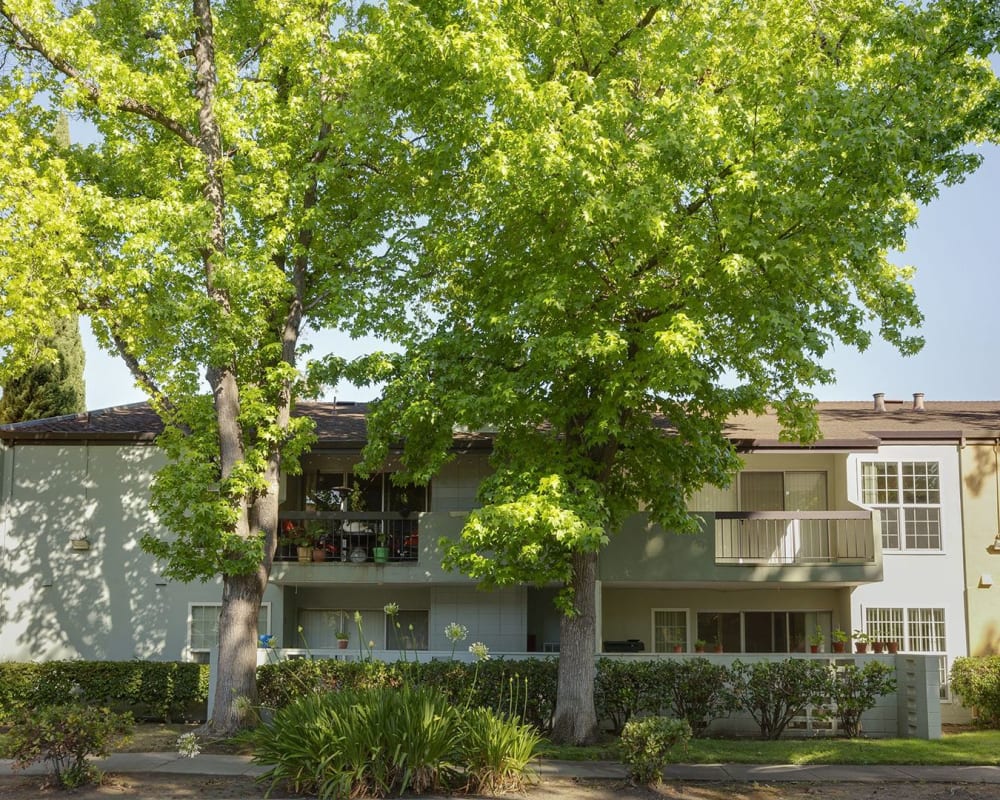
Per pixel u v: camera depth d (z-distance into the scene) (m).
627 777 14.09
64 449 24.31
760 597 25.08
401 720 12.94
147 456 24.30
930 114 14.52
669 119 15.05
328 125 19.94
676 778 14.58
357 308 18.36
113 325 19.52
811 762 15.98
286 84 20.47
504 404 16.11
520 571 16.77
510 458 18.69
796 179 14.88
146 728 20.20
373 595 25.19
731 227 14.82
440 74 16.61
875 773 15.12
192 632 23.77
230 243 19.12
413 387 17.25
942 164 14.96
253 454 18.78
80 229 18.08
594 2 17.05
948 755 16.44
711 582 22.78
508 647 23.70
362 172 20.42
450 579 22.97
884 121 14.55
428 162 18.16
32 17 17.92
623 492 19.22
